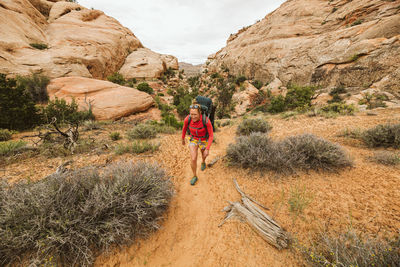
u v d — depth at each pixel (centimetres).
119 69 4531
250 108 3669
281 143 376
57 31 3391
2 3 2566
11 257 144
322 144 322
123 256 171
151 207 205
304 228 185
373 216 179
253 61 5212
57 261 148
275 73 4353
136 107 1964
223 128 1086
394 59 2200
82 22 4147
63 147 459
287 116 1059
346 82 2677
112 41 4212
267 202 241
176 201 270
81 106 1595
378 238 150
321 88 3023
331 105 1043
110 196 181
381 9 3009
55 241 154
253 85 4756
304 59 3656
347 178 263
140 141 591
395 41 2278
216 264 170
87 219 174
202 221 231
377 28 2592
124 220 184
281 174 300
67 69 2431
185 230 217
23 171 323
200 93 5991
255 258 168
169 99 3931
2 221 148
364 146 405
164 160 434
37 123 1060
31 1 3738
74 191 191
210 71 7900
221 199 272
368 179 251
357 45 2672
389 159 294
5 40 2119
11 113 942
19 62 2036
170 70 6322
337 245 148
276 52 4538
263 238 186
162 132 835
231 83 5162
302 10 4691
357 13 3400
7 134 737
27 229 153
